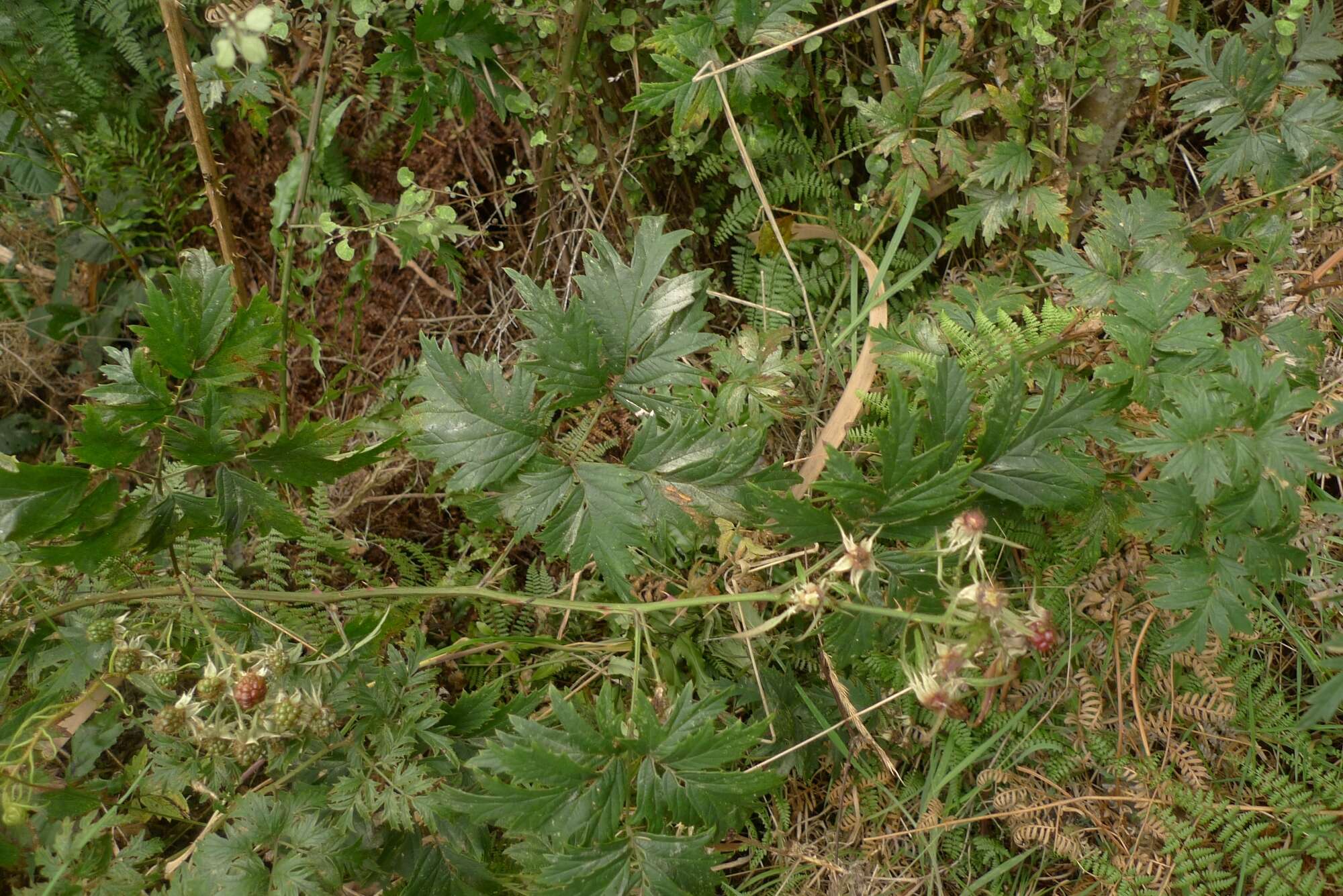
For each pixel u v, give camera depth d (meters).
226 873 1.43
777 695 1.83
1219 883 1.67
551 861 1.32
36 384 2.62
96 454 1.44
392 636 1.89
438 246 2.01
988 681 1.21
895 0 1.85
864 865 1.82
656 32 1.95
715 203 2.38
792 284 2.24
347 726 1.63
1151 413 1.71
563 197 2.37
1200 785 1.72
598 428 2.14
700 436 1.54
